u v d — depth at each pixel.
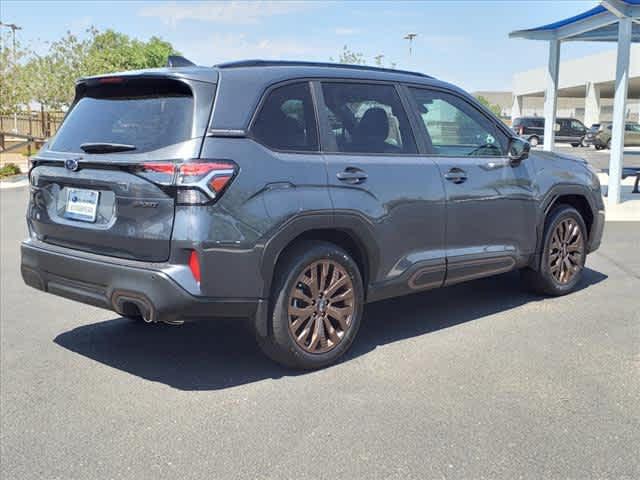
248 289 4.09
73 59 37.00
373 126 4.89
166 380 4.44
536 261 6.01
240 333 5.41
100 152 4.28
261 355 4.89
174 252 3.94
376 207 4.68
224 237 3.97
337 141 4.64
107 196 4.24
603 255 8.21
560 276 6.24
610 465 3.27
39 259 4.59
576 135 39.78
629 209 12.39
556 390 4.14
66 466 3.37
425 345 5.01
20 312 6.13
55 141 4.71
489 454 3.38
